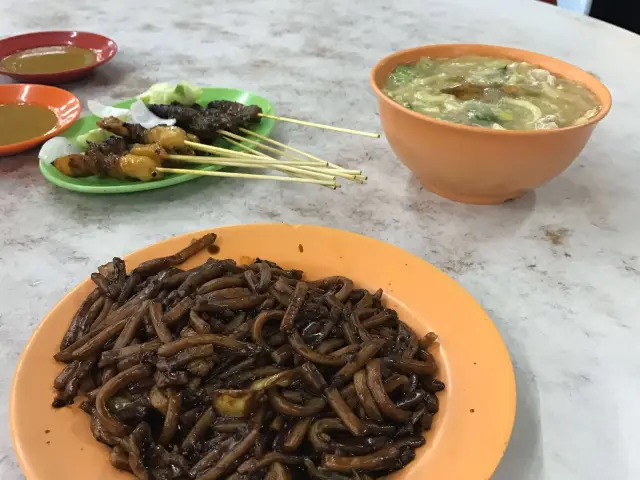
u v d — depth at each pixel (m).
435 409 0.27
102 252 0.40
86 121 0.53
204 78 0.66
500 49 0.48
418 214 0.44
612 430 0.28
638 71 0.66
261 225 0.38
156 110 0.52
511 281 0.38
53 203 0.45
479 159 0.38
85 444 0.26
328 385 0.28
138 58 0.71
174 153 0.46
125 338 0.29
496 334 0.30
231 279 0.32
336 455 0.25
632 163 0.50
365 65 0.69
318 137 0.54
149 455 0.26
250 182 0.48
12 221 0.43
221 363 0.28
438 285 0.34
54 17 0.83
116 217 0.43
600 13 1.01
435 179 0.43
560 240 0.41
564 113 0.41
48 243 0.41
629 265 0.39
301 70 0.68
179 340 0.28
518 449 0.28
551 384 0.31
